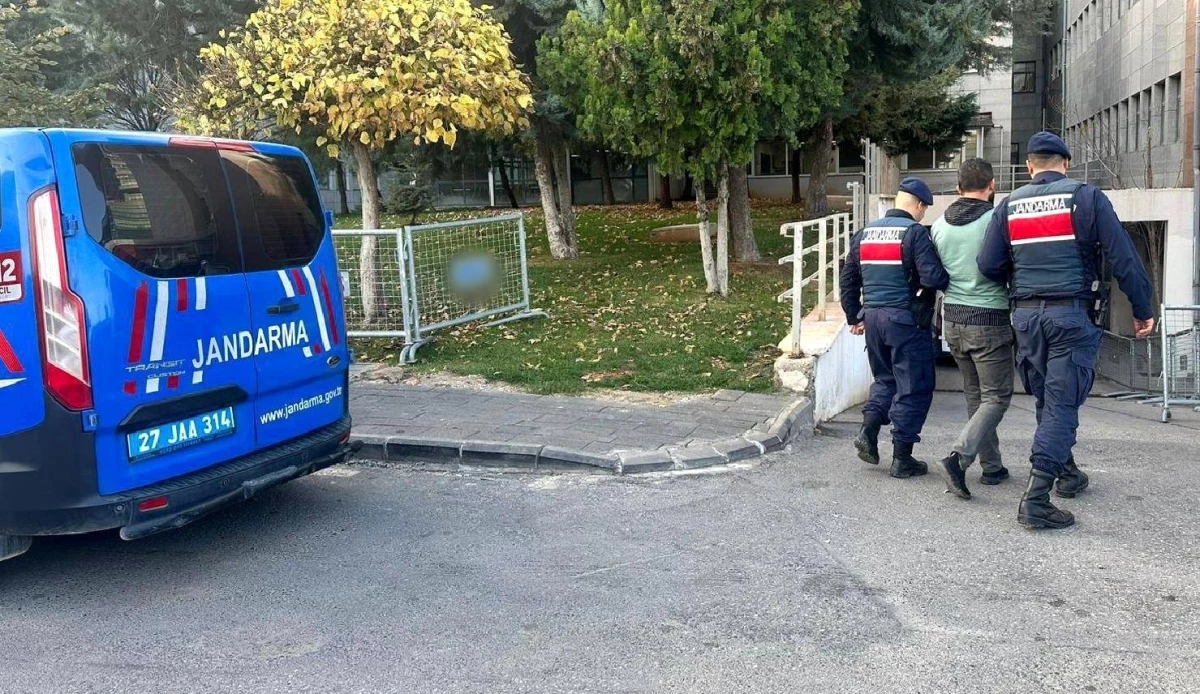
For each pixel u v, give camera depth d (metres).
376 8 8.76
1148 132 21.62
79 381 3.99
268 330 4.91
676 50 10.30
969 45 16.73
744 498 5.59
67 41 15.85
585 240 19.72
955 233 5.45
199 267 4.52
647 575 4.44
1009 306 5.27
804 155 36.12
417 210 26.09
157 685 3.51
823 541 4.84
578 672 3.52
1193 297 17.66
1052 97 37.19
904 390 5.85
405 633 3.88
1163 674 3.40
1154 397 12.59
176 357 4.38
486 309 10.49
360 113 8.71
